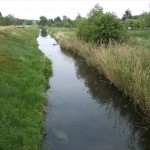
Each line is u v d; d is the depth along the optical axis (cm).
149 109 903
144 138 866
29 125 827
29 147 709
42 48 3170
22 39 2902
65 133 876
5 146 673
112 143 827
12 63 1443
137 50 1342
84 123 961
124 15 7912
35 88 1155
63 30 6475
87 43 2234
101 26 2111
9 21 7831
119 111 1089
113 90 1309
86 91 1342
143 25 5200
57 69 1888
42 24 13412
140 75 1012
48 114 1023
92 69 1833
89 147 795
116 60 1311
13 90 1028
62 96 1252
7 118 813
